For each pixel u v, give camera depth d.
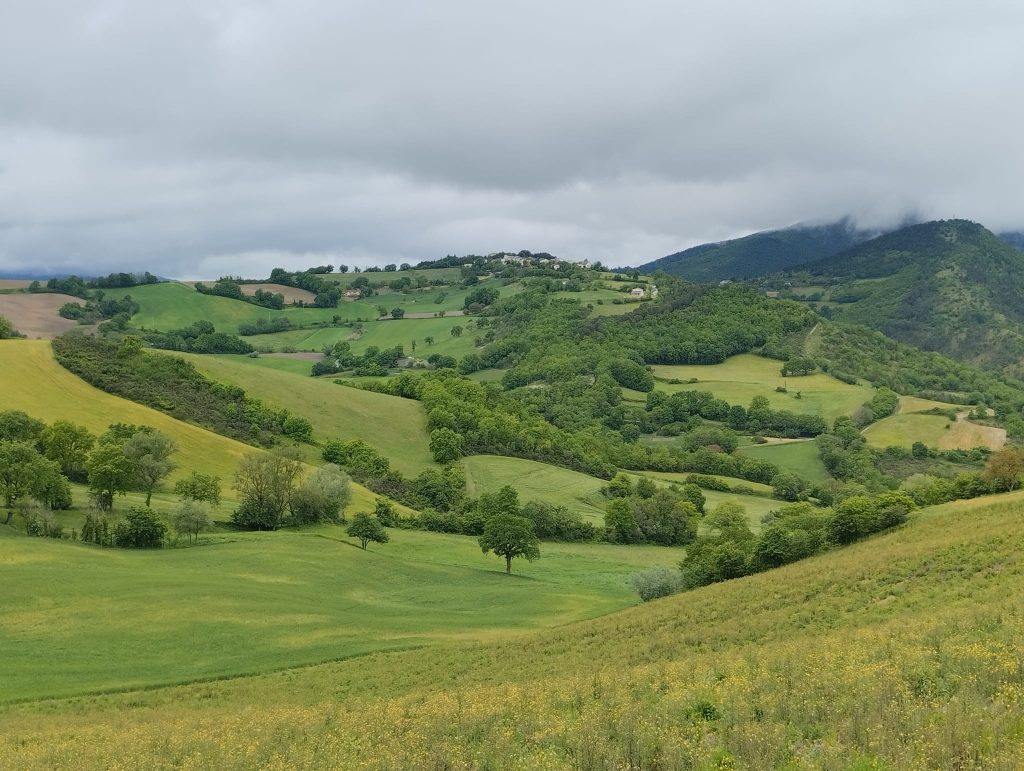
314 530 112.75
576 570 106.88
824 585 57.16
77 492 104.56
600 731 21.56
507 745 22.48
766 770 17.14
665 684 30.09
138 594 68.88
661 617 59.16
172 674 51.41
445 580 92.69
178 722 36.12
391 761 22.58
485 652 54.78
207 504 107.31
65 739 34.06
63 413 123.25
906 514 81.50
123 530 89.88
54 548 81.75
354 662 54.72
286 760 25.67
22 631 57.91
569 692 30.22
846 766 16.34
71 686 47.88
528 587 91.50
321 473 121.75
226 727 32.78
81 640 57.09
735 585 68.50
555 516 129.75
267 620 65.88
